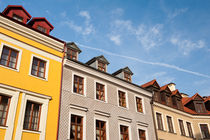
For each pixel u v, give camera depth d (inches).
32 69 541.0
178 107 1025.5
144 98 848.9
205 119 1080.2
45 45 589.3
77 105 597.0
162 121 881.5
